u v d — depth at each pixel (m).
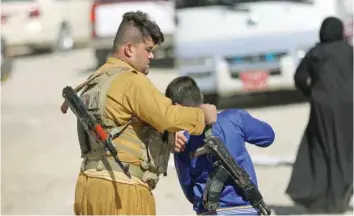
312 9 30.19
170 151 9.94
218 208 10.52
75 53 55.16
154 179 9.66
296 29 29.86
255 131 10.86
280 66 29.69
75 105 9.52
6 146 25.52
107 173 9.53
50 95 36.59
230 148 10.67
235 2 29.98
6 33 51.84
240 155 10.74
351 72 17.50
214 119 9.87
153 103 9.29
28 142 26.11
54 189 19.86
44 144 25.75
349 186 16.94
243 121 10.84
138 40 9.72
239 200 10.55
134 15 9.73
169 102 9.41
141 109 9.32
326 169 17.00
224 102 32.09
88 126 9.45
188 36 29.80
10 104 34.38
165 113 9.25
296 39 29.80
